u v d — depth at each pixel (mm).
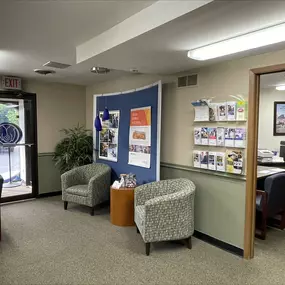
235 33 2082
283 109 5219
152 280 2438
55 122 5391
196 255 2922
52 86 5305
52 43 2807
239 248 2930
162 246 3125
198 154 3293
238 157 2881
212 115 3111
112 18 2191
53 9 1995
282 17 1788
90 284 2371
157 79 3924
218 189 3125
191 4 1675
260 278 2486
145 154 3867
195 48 2461
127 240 3279
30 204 4770
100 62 2988
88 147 5207
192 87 3375
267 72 2605
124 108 4324
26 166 5145
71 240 3260
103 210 4441
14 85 4648
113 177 4598
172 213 2893
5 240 3242
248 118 2779
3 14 2074
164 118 3818
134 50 2512
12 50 3021
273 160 4734
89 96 5691
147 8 2006
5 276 2480
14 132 4973
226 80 2977
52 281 2410
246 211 2842
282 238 3412
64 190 4410
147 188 3373
